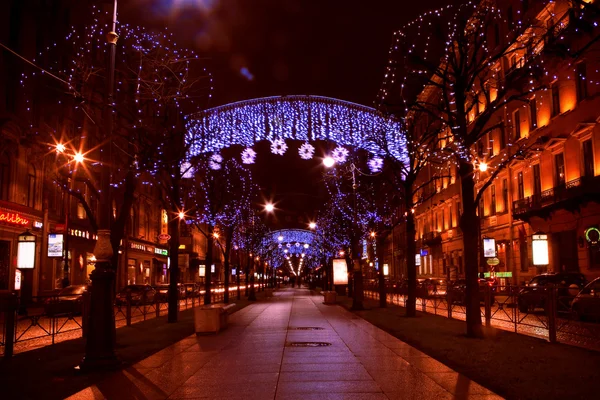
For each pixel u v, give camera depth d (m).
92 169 32.91
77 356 12.70
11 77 32.22
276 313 27.16
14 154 32.62
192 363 11.72
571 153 31.08
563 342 13.46
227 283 38.47
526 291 20.92
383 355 12.40
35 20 33.78
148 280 59.06
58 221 37.94
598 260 29.25
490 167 41.00
